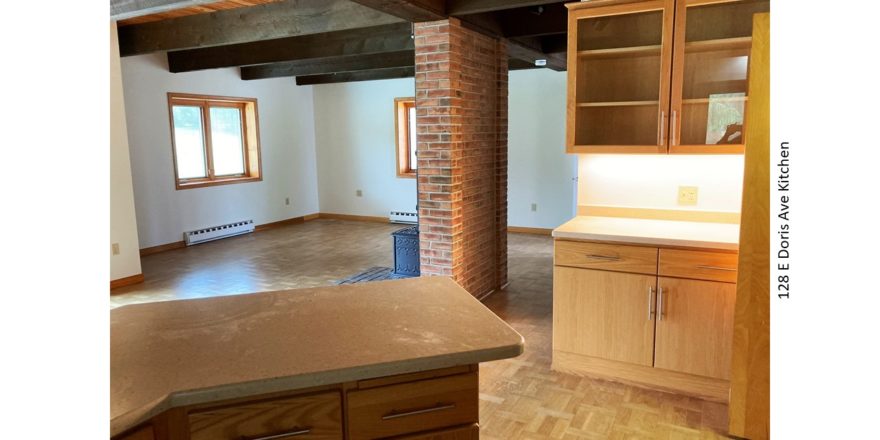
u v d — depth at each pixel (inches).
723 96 106.5
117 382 44.4
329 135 343.9
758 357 87.7
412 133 323.0
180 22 192.1
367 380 50.1
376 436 51.1
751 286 86.9
